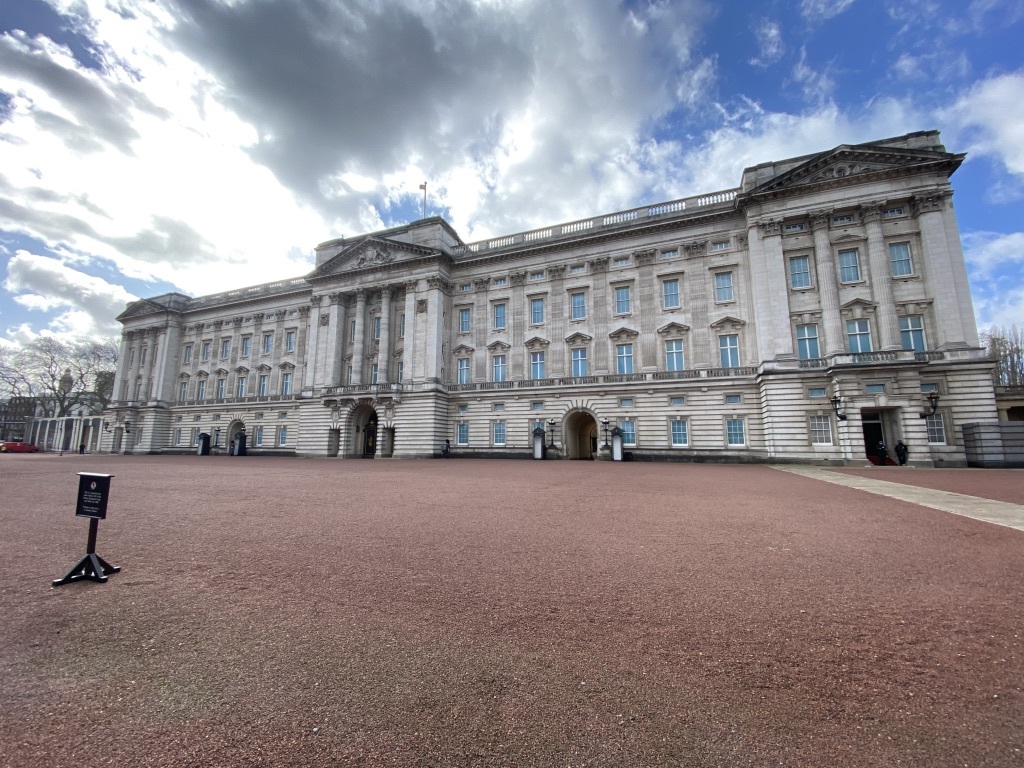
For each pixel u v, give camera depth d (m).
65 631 5.35
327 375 53.94
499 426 46.97
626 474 25.45
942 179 34.12
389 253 52.66
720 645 5.07
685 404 40.03
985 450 29.58
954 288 32.78
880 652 4.91
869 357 32.97
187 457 53.22
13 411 99.12
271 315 64.19
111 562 7.94
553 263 47.50
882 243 34.78
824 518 11.71
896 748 3.48
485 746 3.50
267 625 5.53
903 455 30.98
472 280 51.16
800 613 5.89
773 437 35.31
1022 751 3.44
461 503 14.26
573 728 3.71
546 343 46.56
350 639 5.18
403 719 3.80
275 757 3.37
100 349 89.94
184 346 70.62
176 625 5.52
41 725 3.73
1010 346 64.62
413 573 7.41
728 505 13.83
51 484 18.69
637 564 7.90
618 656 4.83
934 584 6.89
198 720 3.79
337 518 11.73
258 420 61.44
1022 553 8.45
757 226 38.44
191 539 9.50
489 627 5.49
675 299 42.50
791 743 3.54
